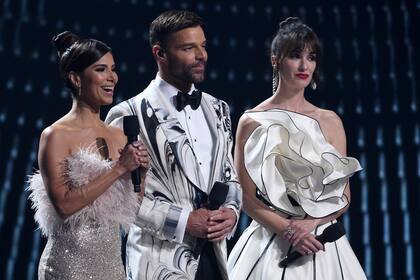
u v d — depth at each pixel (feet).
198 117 48.16
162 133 46.85
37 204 43.83
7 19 78.89
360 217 76.69
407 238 76.02
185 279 45.85
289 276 49.62
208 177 47.50
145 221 45.88
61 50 44.93
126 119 43.06
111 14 80.48
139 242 46.73
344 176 49.98
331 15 84.94
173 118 47.19
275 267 49.93
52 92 77.56
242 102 80.74
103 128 44.78
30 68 77.97
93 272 42.68
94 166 42.60
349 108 82.02
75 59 44.06
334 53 83.76
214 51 81.92
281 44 51.39
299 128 50.57
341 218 76.43
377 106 82.23
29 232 73.15
